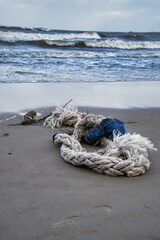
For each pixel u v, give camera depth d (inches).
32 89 334.0
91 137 157.8
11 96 293.0
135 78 450.3
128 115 236.7
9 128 188.9
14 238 79.6
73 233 82.0
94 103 278.2
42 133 179.2
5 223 86.0
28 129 187.3
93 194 104.2
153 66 577.6
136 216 90.8
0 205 95.9
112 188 108.9
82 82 396.5
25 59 560.7
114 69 525.3
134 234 81.9
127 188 109.2
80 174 120.7
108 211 93.4
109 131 154.7
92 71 491.2
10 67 474.0
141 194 105.0
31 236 80.5
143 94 333.7
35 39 779.4
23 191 105.8
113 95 320.5
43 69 477.4
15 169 125.0
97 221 87.7
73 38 859.4
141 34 1027.9
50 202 98.3
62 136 149.2
